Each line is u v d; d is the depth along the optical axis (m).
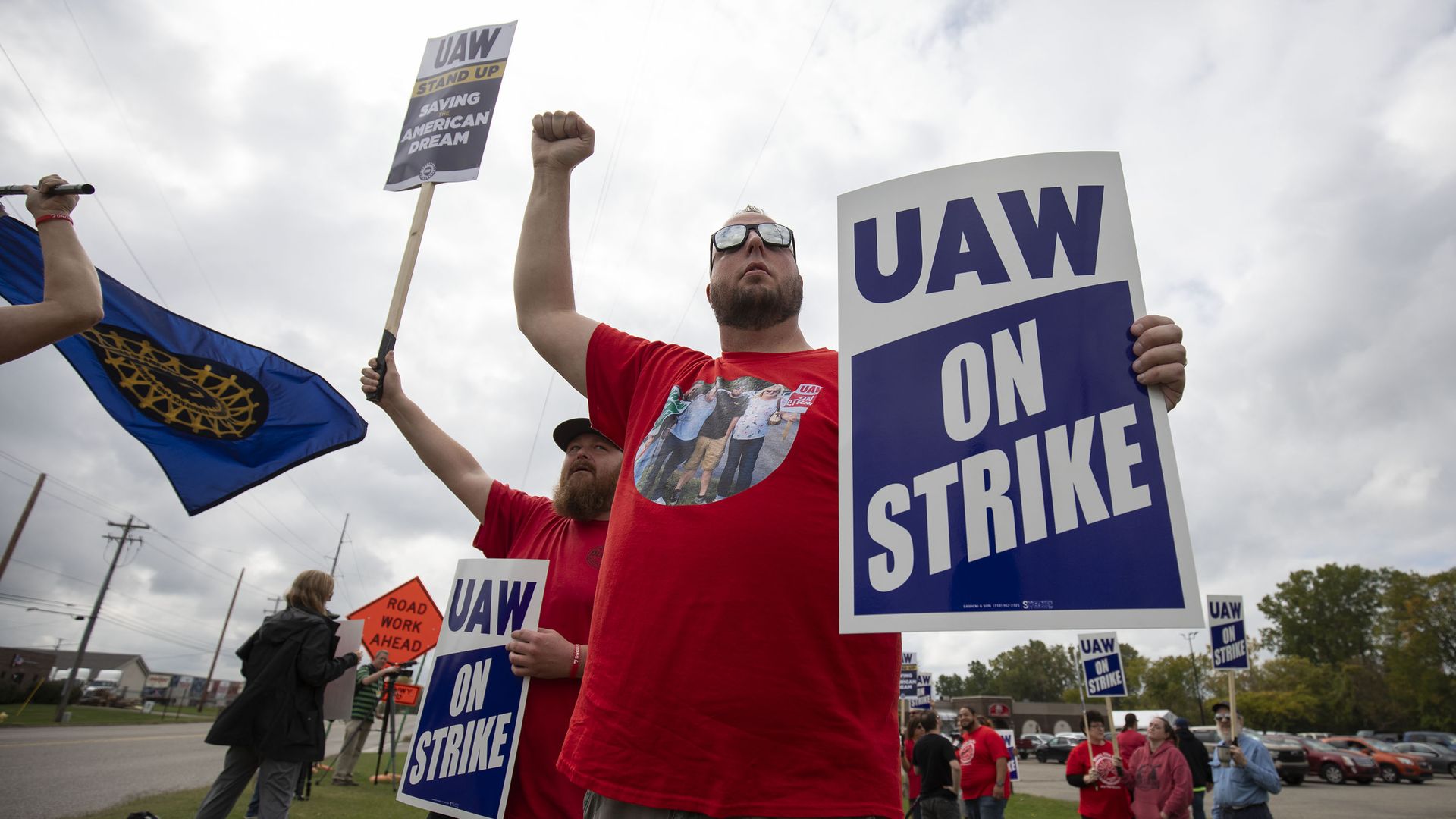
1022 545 1.25
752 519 1.43
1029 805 14.32
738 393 1.70
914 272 1.53
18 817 5.70
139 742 17.06
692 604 1.39
